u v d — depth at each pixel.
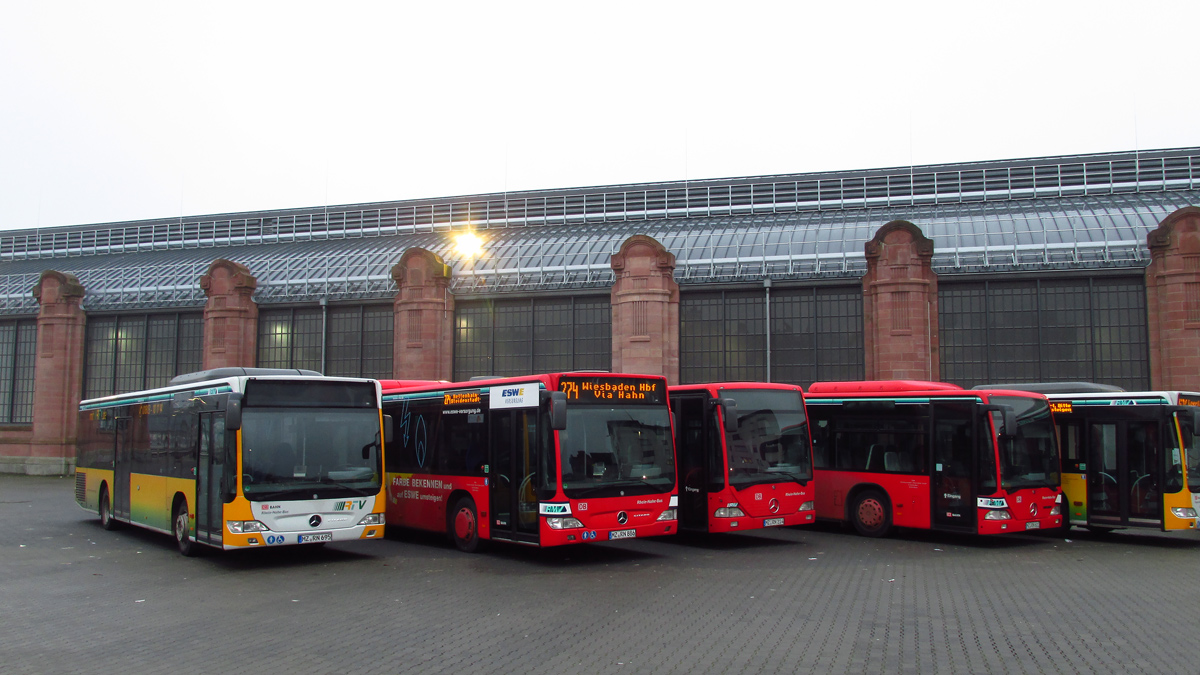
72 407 39.72
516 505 16.70
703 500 18.92
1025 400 19.91
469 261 35.28
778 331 30.72
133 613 12.27
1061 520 19.94
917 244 29.08
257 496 15.66
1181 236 27.22
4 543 19.88
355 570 15.95
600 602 12.75
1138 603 12.55
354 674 9.04
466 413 18.53
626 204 41.56
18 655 9.93
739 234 33.50
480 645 10.19
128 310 39.06
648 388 17.41
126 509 20.98
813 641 10.24
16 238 51.53
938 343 29.19
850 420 21.48
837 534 21.31
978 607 12.25
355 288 35.28
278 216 46.69
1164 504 19.12
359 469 16.77
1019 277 28.77
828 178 39.31
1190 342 26.84
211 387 16.89
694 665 9.22
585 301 32.66
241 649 10.13
